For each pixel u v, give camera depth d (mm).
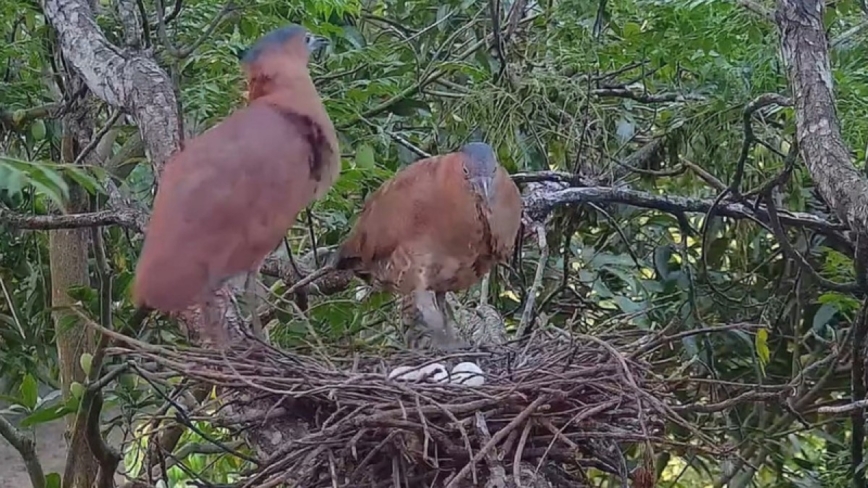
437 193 3443
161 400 3789
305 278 3600
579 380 2562
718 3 4383
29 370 4668
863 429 4035
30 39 4355
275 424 2650
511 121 4535
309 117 2758
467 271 3533
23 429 4555
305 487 2475
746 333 4559
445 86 5527
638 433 2588
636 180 5246
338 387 2516
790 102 3627
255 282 3029
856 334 3822
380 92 4609
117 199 3482
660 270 5062
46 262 5227
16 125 4090
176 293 2299
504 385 2623
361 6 5492
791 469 5953
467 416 2496
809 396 4523
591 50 4695
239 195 2436
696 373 4812
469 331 3699
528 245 4988
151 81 3111
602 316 5184
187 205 2387
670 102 5180
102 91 3164
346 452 2420
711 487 6262
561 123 4785
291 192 2559
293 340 3916
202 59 4297
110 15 4445
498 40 4652
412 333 3498
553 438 2432
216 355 2670
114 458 3510
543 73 4625
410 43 5102
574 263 5551
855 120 4266
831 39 4875
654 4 4688
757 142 4367
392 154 5273
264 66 2844
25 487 6762
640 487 2543
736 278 5379
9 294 4707
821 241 5062
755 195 4133
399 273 3545
